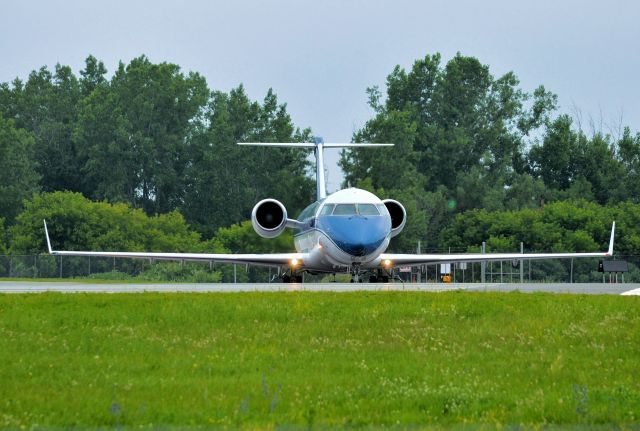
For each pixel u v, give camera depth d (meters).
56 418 43.53
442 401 46.97
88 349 60.25
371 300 80.19
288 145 171.38
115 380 51.22
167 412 44.25
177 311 73.25
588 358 58.50
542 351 60.25
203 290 102.25
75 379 51.59
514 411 45.34
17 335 64.88
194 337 64.88
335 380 51.47
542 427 42.78
